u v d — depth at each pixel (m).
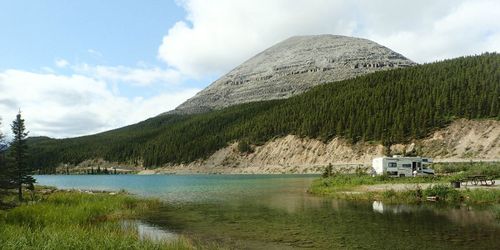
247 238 23.61
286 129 183.12
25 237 17.83
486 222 25.89
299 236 23.52
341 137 153.88
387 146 133.75
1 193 37.06
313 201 42.84
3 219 24.89
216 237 24.22
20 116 49.56
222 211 37.03
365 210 33.56
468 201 36.69
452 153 113.88
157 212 36.72
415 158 67.88
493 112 120.81
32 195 47.94
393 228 24.81
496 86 125.31
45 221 25.19
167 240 22.50
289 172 152.25
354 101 171.25
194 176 156.50
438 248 19.36
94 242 17.58
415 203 37.09
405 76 184.50
